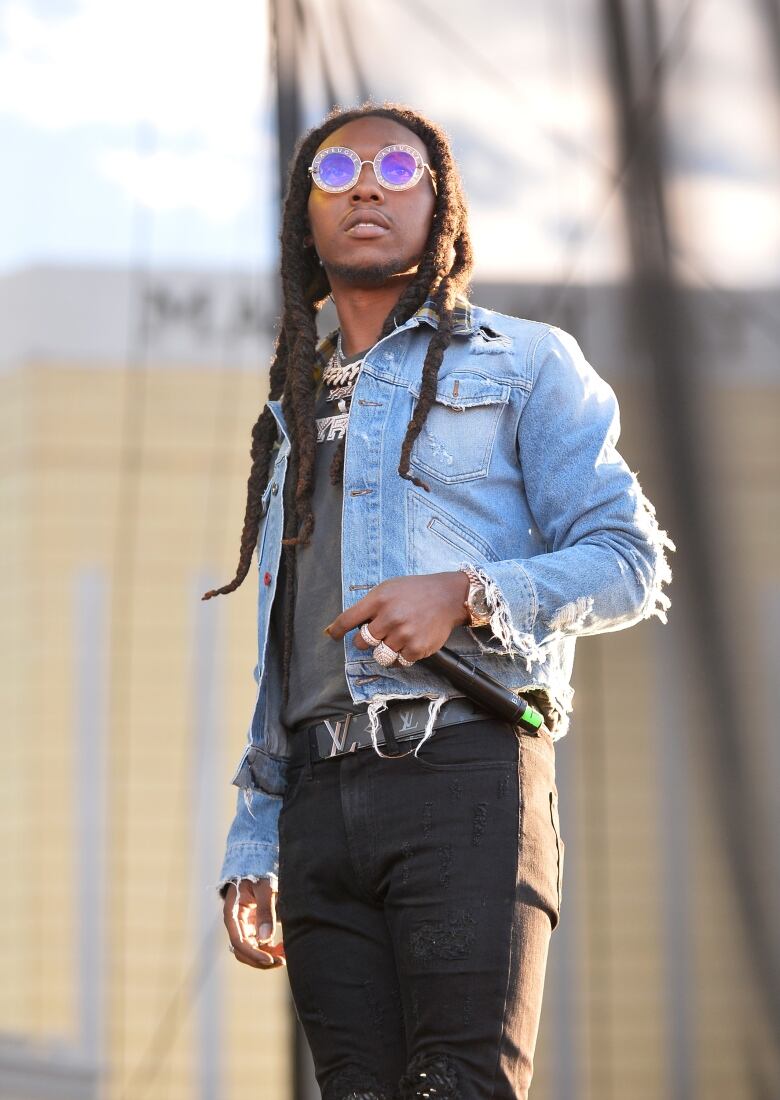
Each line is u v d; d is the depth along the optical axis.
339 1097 5.43
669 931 7.01
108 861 20.84
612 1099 7.02
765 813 6.79
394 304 6.09
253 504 6.27
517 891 5.21
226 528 21.81
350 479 5.65
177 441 21.89
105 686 21.70
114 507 21.94
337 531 5.77
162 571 21.67
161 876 20.86
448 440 5.63
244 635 21.59
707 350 7.05
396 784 5.36
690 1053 6.89
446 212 6.01
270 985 20.31
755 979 6.77
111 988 20.45
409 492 5.59
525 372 5.70
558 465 5.59
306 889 5.61
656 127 7.33
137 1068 19.98
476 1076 5.07
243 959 6.16
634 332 7.22
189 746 21.16
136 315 21.77
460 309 5.90
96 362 21.95
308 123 8.59
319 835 5.55
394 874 5.32
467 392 5.67
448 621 5.15
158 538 21.75
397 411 5.71
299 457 5.91
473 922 5.15
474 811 5.26
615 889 7.11
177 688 21.34
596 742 7.13
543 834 5.36
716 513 6.93
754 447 6.94
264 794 6.17
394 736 5.39
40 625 21.84
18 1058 19.94
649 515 5.59
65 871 20.88
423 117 6.18
